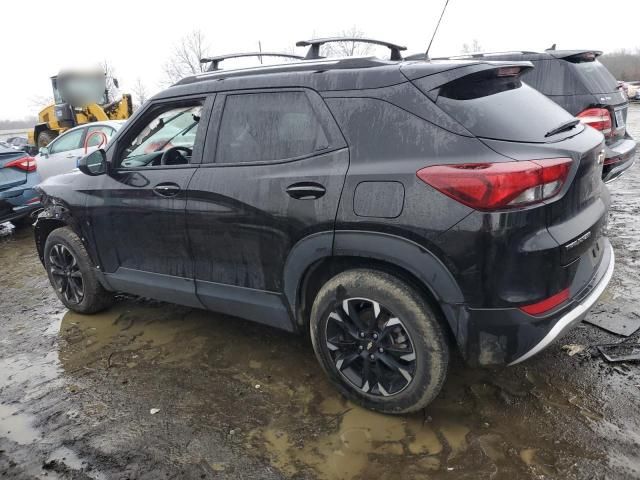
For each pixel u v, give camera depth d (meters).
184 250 3.12
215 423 2.60
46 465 2.38
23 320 4.09
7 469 2.37
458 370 2.87
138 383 3.01
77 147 8.43
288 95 2.69
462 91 2.32
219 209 2.85
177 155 3.39
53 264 4.06
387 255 2.29
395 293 2.33
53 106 15.13
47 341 3.66
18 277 5.24
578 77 4.95
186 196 2.99
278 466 2.28
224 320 3.77
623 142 5.18
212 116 2.98
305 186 2.50
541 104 2.63
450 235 2.13
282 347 3.32
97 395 2.92
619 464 2.13
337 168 2.42
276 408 2.69
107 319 3.95
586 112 4.89
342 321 2.55
